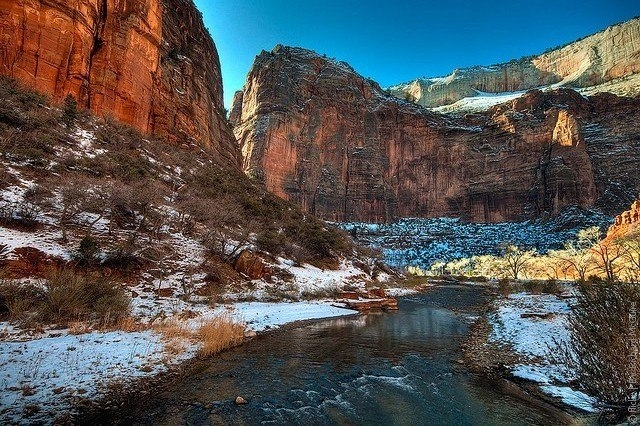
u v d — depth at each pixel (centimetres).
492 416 562
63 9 2536
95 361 677
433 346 1067
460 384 719
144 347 804
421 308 2145
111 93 2866
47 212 1470
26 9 2348
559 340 973
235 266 1947
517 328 1221
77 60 2611
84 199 1487
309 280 2334
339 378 739
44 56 2408
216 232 2084
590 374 524
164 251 1686
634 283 499
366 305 1958
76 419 475
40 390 532
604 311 512
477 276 6656
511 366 823
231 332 998
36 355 661
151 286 1374
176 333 944
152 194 1908
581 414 555
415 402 620
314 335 1173
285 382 697
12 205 1327
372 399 630
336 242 3484
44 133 1984
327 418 543
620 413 491
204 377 698
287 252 2667
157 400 570
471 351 1004
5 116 1877
